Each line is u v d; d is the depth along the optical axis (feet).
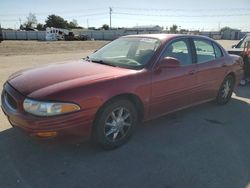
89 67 12.76
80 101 10.18
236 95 21.88
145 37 14.78
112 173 10.18
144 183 9.64
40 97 9.78
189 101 15.37
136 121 12.75
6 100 11.48
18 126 10.38
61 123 9.84
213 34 232.32
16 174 9.94
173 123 15.21
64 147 11.90
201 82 15.75
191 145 12.60
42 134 9.74
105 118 11.21
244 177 10.18
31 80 11.20
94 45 107.76
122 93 11.43
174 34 15.01
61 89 10.11
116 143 11.97
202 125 15.06
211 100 17.90
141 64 12.82
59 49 81.66
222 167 10.80
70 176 9.92
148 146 12.35
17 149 11.65
